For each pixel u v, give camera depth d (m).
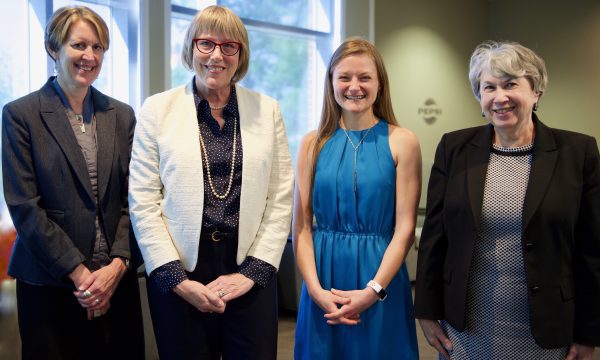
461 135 1.78
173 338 1.74
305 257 2.01
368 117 2.01
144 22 4.54
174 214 1.72
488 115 1.65
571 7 6.52
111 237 1.90
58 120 1.83
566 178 1.57
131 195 1.76
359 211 1.94
